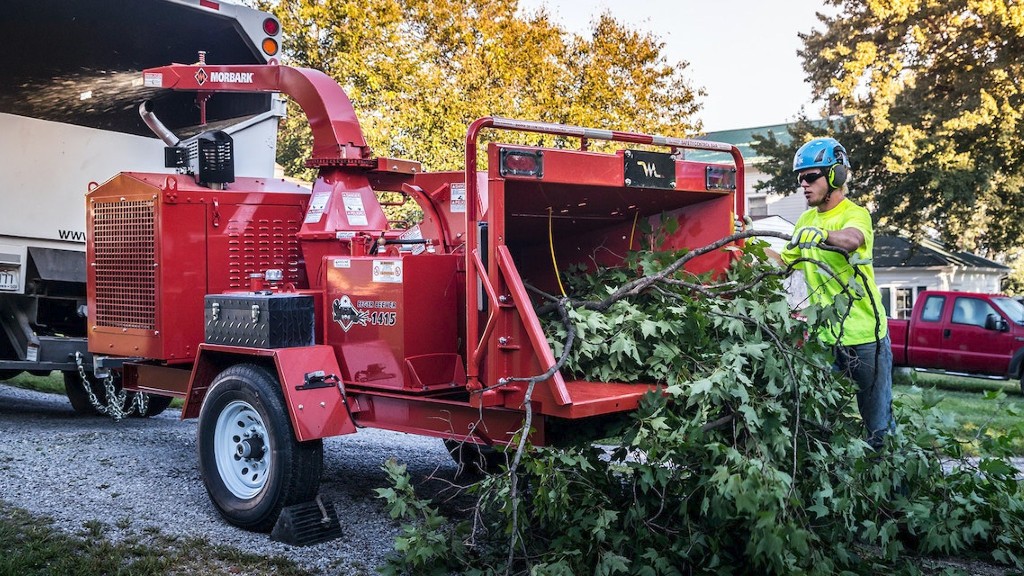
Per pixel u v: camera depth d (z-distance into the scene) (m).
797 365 4.22
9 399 10.09
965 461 4.89
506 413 4.17
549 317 4.46
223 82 6.17
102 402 8.62
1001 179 23.97
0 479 5.71
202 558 4.37
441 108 14.77
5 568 3.97
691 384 3.96
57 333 7.79
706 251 4.50
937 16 23.92
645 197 4.84
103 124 8.39
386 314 4.60
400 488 4.04
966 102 22.80
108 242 6.00
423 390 4.50
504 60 16.19
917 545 4.84
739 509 3.47
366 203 5.64
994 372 14.73
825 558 3.91
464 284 4.76
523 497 4.21
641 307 4.73
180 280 5.61
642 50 18.69
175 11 7.40
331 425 4.67
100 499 5.38
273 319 4.73
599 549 3.87
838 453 4.25
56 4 7.22
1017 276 36.62
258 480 4.99
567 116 17.25
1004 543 4.61
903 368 17.12
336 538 4.80
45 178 7.55
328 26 14.21
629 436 3.91
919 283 29.64
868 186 25.06
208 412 5.05
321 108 5.73
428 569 4.12
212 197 5.74
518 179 4.05
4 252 7.32
